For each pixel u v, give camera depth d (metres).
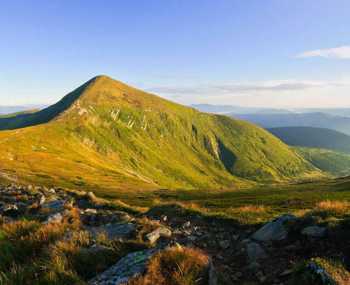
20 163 142.12
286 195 66.44
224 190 118.31
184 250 7.45
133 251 8.52
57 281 6.73
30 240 9.21
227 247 10.73
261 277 8.07
